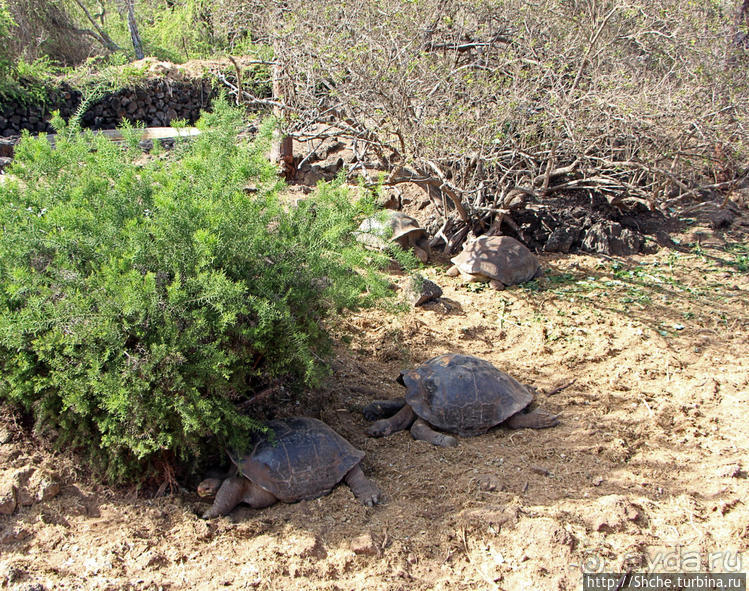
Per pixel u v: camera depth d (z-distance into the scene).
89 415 3.66
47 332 3.53
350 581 3.19
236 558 3.30
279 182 4.41
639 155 7.80
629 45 8.35
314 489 3.73
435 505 3.81
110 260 3.64
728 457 4.34
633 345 6.14
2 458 3.63
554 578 3.23
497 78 7.43
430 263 8.00
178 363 3.41
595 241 8.46
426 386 4.62
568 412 4.98
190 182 4.22
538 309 6.88
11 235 3.82
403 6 7.04
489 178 8.24
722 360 5.88
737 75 8.15
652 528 3.63
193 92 14.97
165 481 3.80
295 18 7.41
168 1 20.45
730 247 8.75
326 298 4.14
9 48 14.31
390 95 6.80
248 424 3.67
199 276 3.48
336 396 5.00
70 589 3.00
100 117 13.69
